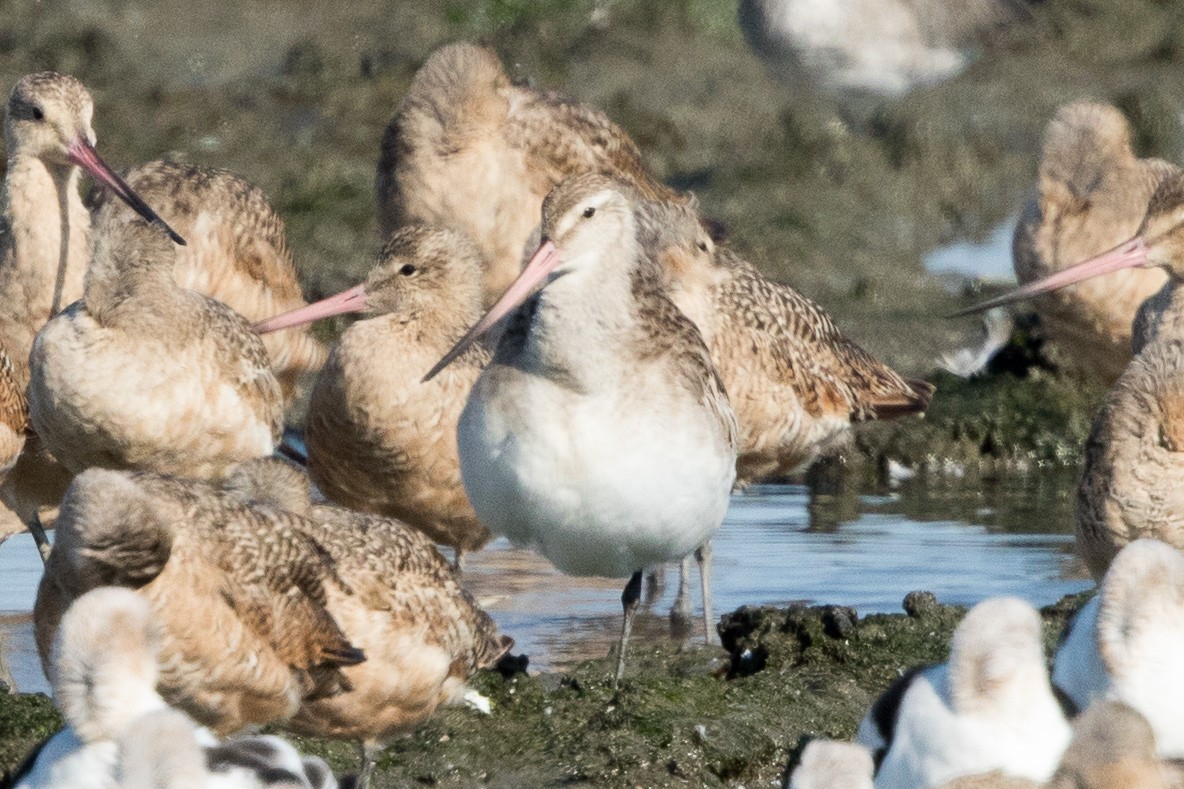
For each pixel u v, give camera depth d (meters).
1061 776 8.83
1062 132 19.80
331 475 15.24
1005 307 22.66
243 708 11.31
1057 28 34.56
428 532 15.41
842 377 16.61
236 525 11.21
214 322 14.67
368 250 24.94
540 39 33.50
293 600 11.29
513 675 12.95
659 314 13.01
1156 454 13.12
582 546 12.86
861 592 15.58
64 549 10.66
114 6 33.81
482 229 17.98
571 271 12.46
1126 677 10.63
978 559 16.59
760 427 16.03
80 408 14.14
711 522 13.23
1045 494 19.30
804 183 29.44
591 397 12.49
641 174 18.78
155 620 9.83
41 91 16.30
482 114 17.91
